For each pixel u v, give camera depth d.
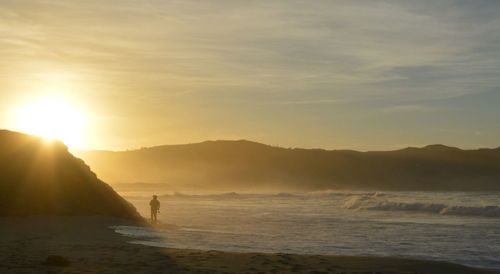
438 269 16.20
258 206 52.03
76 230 25.45
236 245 21.81
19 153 32.25
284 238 24.48
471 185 133.62
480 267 17.62
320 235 25.89
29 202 30.08
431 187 133.75
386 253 20.41
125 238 22.98
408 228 29.55
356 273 15.13
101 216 30.72
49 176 31.75
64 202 31.03
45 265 14.80
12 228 25.45
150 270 14.52
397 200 56.56
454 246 22.44
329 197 73.25
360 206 49.09
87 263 15.49
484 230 28.52
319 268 15.57
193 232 26.38
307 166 154.38
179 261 16.20
